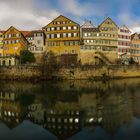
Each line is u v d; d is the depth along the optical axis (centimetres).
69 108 3634
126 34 11944
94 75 9612
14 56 10150
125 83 7631
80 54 10931
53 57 10681
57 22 11081
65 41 11012
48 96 4944
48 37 11144
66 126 2686
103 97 4691
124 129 2503
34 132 2509
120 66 9975
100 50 11206
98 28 11444
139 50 12456
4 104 4134
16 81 8956
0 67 9469
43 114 3288
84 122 2828
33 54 10969
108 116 3066
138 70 10294
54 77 9356
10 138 2336
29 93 5462
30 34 11775
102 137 2294
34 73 9381
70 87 6594
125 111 3334
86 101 4241
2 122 2920
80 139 2267
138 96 4769
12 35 11031
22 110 3584
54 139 2292
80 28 11312
